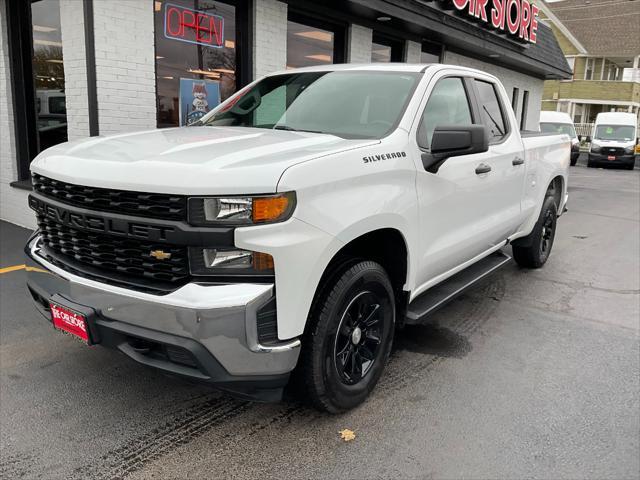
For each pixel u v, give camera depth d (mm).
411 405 3201
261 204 2357
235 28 7875
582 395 3365
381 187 2959
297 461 2674
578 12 41531
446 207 3625
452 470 2631
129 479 2516
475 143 3156
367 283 2965
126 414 3037
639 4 39969
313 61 9180
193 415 3047
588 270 6332
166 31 6984
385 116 3402
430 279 3748
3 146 7434
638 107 39094
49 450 2705
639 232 8922
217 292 2363
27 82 7234
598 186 16953
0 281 5121
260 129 3504
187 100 7379
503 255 5109
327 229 2580
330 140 3059
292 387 2863
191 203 2348
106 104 6285
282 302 2453
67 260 2893
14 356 3670
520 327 4465
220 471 2588
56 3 6539
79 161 2725
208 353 2379
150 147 2811
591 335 4332
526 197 5191
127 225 2496
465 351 3967
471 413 3129
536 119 19359
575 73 38438
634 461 2727
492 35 12945
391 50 11125
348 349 3016
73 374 3457
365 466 2646
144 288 2510
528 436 2920
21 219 7320
